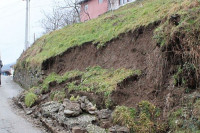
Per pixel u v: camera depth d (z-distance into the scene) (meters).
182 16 7.24
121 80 8.15
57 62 13.76
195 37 6.48
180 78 6.57
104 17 16.05
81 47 12.82
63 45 14.79
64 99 9.25
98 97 8.16
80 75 10.85
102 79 9.22
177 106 6.12
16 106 11.34
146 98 7.18
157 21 9.05
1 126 8.20
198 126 5.26
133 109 6.86
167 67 7.09
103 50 11.27
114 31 11.51
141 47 9.18
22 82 18.09
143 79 7.94
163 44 7.23
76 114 7.65
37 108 10.04
